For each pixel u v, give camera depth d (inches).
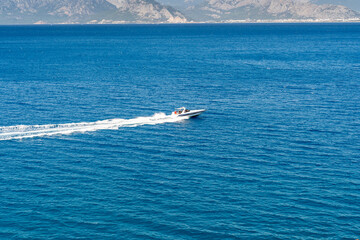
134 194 2105.1
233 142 2925.7
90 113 3708.2
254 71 6422.2
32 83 5236.2
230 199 2054.6
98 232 1766.7
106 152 2714.1
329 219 1876.2
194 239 1726.1
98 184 2220.7
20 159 2581.2
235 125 3353.8
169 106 4010.8
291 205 1996.8
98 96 4429.1
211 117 3612.2
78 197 2066.9
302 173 2368.4
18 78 5649.6
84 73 6161.4
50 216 1887.3
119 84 5177.2
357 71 6343.5
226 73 6200.8
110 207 1971.0
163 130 3223.4
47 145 2842.0
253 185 2210.9
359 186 2198.6
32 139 2962.6
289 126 3304.6
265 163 2522.1
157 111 3811.5
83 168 2443.4
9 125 3302.2
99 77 5753.0
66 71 6387.8
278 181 2260.1
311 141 2930.6
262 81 5442.9
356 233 1774.1
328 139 2970.0
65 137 3014.3
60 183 2233.0
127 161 2556.6
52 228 1795.0
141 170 2415.1
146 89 4847.4
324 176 2325.3
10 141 2915.8
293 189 2164.1
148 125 3351.4
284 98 4350.4
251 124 3378.4
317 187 2186.3
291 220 1866.4
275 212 1931.6
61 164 2503.7
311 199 2054.6
